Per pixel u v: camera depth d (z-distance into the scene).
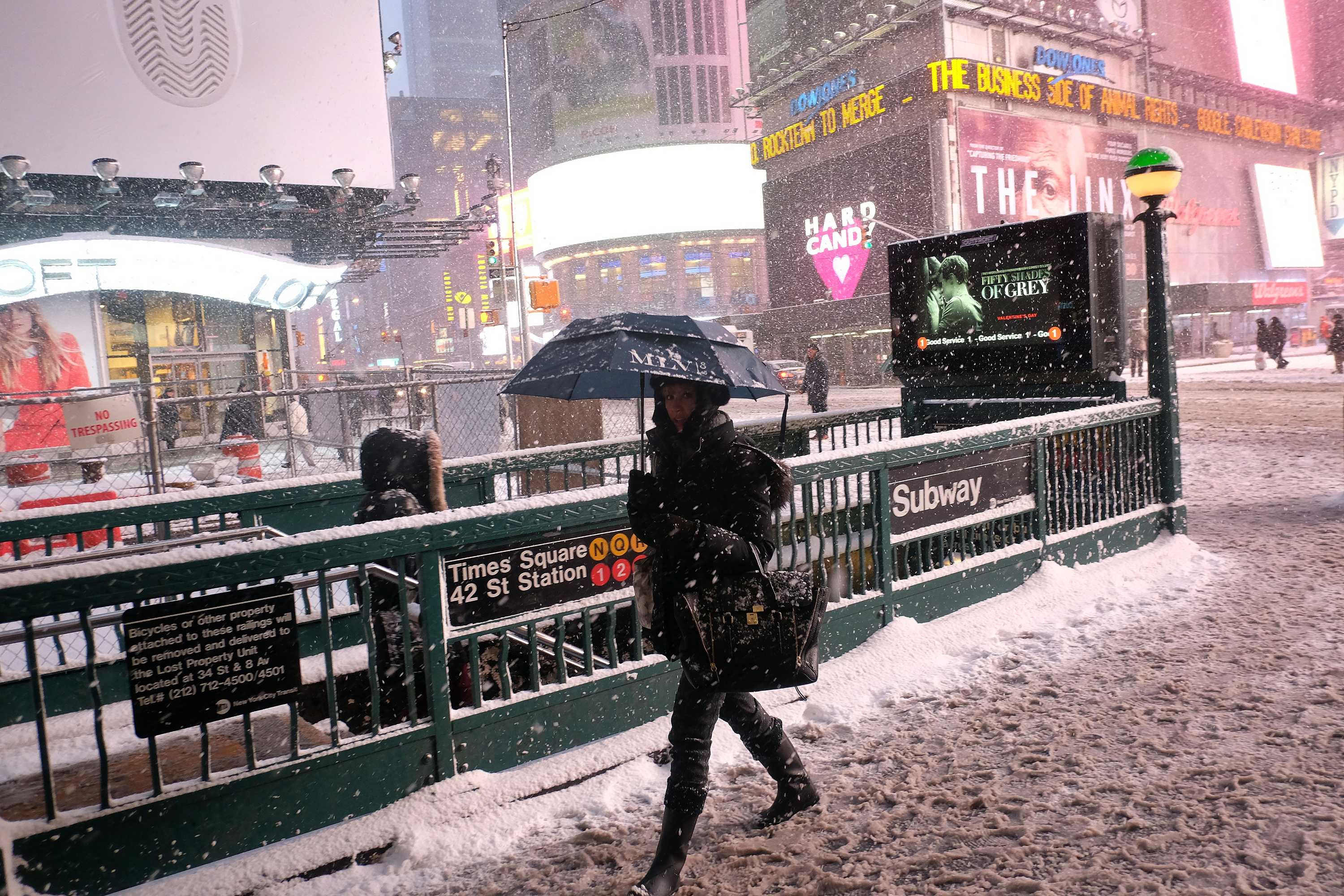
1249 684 4.13
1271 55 60.06
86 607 2.61
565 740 3.66
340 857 2.99
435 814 3.20
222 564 2.81
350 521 5.24
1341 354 26.92
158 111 18.22
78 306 18.81
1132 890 2.64
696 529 2.43
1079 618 5.27
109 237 18.02
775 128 54.09
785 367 36.34
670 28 102.19
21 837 2.54
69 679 4.29
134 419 10.61
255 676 2.91
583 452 6.13
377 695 3.21
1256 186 58.22
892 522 4.87
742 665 2.55
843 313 46.41
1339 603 5.26
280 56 19.47
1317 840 2.82
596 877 2.90
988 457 5.44
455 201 170.75
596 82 104.81
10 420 16.19
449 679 4.34
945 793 3.29
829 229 49.06
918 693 4.30
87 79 17.50
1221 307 49.34
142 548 3.98
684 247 95.50
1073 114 46.78
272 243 22.39
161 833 2.77
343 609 4.91
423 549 3.24
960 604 5.25
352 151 20.44
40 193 15.72
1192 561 6.43
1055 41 46.81
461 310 25.27
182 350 20.36
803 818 3.20
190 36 18.41
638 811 3.32
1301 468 10.64
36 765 3.40
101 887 2.68
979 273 7.27
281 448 18.72
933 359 7.68
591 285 99.94
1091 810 3.12
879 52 45.47
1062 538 5.92
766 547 2.54
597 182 95.62
